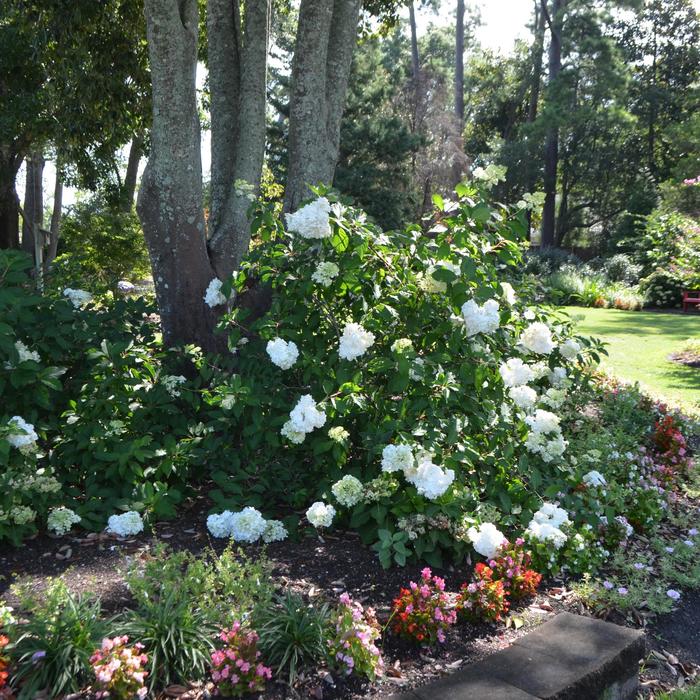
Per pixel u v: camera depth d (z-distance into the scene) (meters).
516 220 4.12
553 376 5.18
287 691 2.54
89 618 2.62
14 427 3.45
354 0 6.11
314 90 5.84
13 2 10.84
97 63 11.62
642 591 3.62
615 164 34.56
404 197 25.77
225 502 3.89
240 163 5.76
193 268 5.32
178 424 4.45
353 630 2.67
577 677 2.61
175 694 2.47
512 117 38.66
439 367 3.87
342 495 3.61
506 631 3.16
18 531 3.52
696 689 2.95
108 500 3.88
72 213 17.64
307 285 4.05
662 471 5.27
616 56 30.83
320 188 4.18
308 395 3.83
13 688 2.38
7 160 15.59
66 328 4.36
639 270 25.42
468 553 3.66
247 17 5.66
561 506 4.24
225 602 2.89
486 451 4.06
